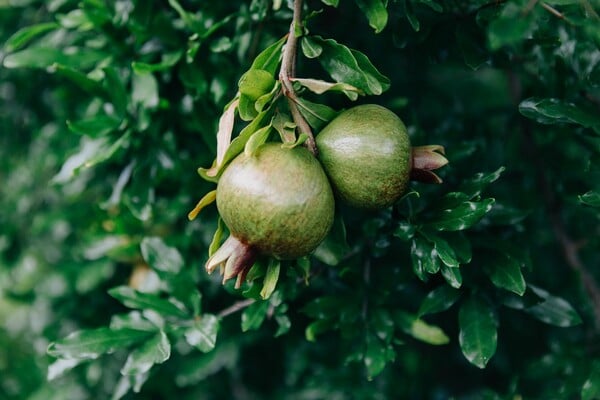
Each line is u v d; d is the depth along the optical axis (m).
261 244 0.46
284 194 0.45
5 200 0.85
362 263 0.60
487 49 0.57
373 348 0.58
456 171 0.63
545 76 0.60
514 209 0.59
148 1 0.60
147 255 0.60
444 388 0.83
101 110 0.66
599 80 0.55
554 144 0.71
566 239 0.71
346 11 0.69
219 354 0.76
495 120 0.76
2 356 1.00
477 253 0.56
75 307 0.79
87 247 0.72
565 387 0.62
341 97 0.64
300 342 0.76
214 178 0.48
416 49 0.61
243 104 0.48
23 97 0.79
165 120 0.63
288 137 0.47
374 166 0.47
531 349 0.78
